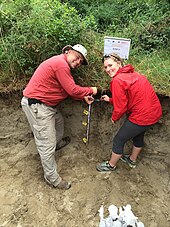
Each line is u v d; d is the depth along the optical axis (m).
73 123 2.49
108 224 1.61
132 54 2.54
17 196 2.19
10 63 2.39
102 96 2.20
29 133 2.51
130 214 1.62
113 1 3.18
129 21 2.82
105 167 2.35
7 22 2.47
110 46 2.20
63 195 2.20
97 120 2.45
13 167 2.40
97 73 2.36
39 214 2.09
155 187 2.27
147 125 2.05
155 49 2.60
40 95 2.00
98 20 2.92
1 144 2.52
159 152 2.38
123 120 2.34
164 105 2.24
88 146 2.53
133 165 2.39
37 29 2.35
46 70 1.97
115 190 2.24
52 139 2.09
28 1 2.57
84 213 2.09
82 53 1.97
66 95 2.10
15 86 2.36
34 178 2.32
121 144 2.17
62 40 2.26
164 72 2.33
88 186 2.26
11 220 2.04
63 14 2.40
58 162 2.43
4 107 2.41
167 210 2.12
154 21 2.71
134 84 1.95
